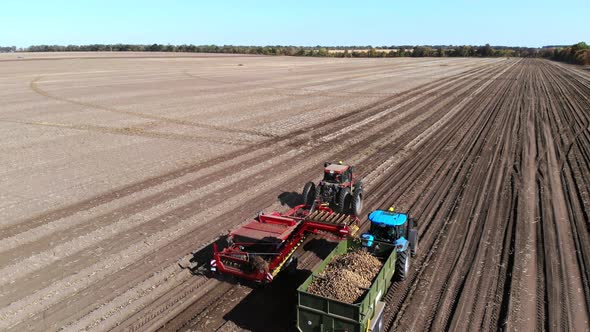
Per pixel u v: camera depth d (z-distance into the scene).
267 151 23.64
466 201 16.27
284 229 11.70
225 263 11.00
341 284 8.74
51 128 29.06
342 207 13.73
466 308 9.73
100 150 23.64
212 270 10.88
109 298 10.26
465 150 23.94
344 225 11.80
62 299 10.26
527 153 23.05
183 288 10.71
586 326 9.12
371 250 10.66
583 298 10.13
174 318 9.53
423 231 13.75
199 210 15.47
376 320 8.54
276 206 15.88
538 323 9.20
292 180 18.80
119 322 9.41
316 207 13.96
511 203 16.03
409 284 10.71
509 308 9.68
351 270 9.43
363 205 15.99
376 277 8.77
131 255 12.27
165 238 13.30
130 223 14.39
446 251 12.38
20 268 11.62
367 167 20.78
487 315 9.47
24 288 10.70
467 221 14.46
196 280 11.07
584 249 12.52
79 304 10.05
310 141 25.94
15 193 17.17
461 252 12.32
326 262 9.72
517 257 12.00
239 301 10.18
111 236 13.46
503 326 9.08
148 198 16.62
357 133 28.19
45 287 10.71
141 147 24.36
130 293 10.40
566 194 16.97
